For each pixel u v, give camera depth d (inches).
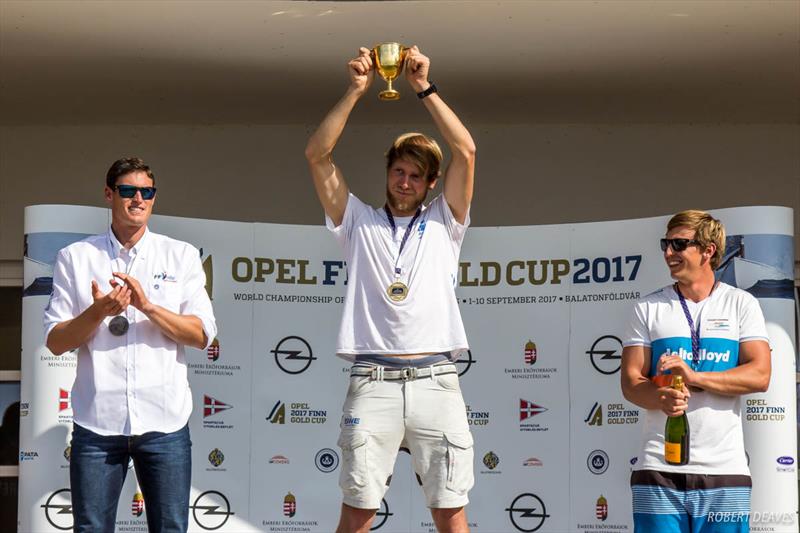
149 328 177.8
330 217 173.5
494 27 236.8
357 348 166.7
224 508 232.4
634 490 183.9
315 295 242.7
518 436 239.6
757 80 270.4
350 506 163.2
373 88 274.5
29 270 222.7
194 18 232.5
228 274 238.4
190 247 187.2
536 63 259.1
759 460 213.5
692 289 190.9
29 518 217.9
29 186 303.1
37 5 226.2
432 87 168.9
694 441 181.0
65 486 218.7
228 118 301.3
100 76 268.7
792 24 234.8
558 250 242.1
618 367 235.0
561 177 304.3
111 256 182.9
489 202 304.0
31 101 286.4
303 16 230.8
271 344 239.5
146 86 275.7
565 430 237.8
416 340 165.0
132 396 174.4
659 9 227.3
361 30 238.8
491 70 263.9
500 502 238.2
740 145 303.9
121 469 175.0
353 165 304.8
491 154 305.6
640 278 234.4
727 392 180.1
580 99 285.6
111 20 233.9
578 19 232.5
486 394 241.4
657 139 304.5
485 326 243.3
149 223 233.9
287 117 300.8
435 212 173.8
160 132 305.6
